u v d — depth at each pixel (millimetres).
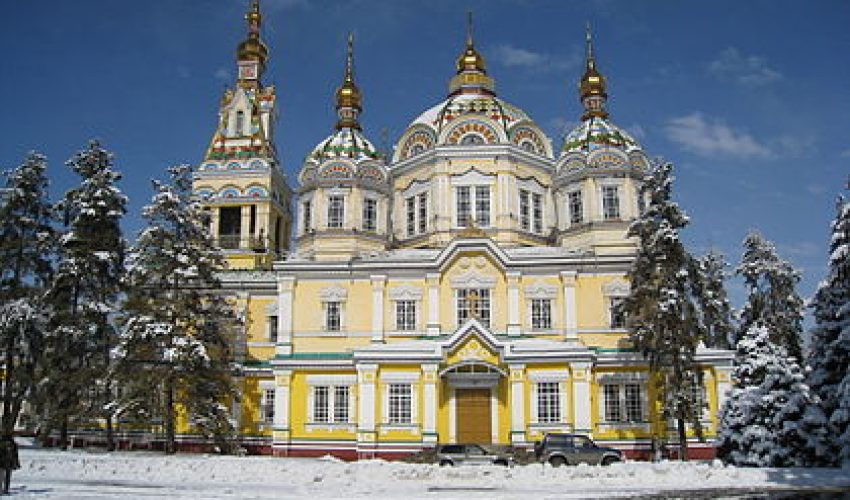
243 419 50750
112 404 44500
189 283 46719
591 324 48031
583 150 54406
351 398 47531
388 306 49500
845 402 34062
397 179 57656
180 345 44188
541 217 55531
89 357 45906
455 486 28000
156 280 46469
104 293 46844
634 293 43000
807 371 39469
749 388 36469
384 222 54844
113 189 47906
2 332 44094
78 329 44844
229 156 61531
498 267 49344
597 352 46656
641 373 45562
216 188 60531
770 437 34906
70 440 50250
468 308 48875
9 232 47281
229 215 61719
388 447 44781
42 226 48156
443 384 46031
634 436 44906
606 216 51969
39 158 48625
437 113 59219
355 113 61625
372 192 54625
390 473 30453
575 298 48406
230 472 31328
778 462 34562
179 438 49812
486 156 54344
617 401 45594
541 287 48875
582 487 27891
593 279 48750
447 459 36531
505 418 45250
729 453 36844
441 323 48750
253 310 53719
